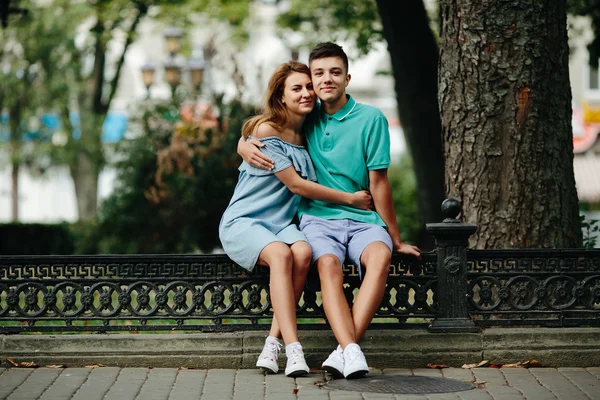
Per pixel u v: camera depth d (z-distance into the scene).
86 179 29.75
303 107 6.52
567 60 7.70
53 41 27.75
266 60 32.78
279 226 6.52
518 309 6.68
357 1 18.58
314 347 6.53
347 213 6.57
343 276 6.64
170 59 22.11
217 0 25.28
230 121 16.77
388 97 40.03
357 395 5.75
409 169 27.86
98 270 6.70
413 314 6.68
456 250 6.62
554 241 7.50
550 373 6.36
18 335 6.66
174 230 16.92
